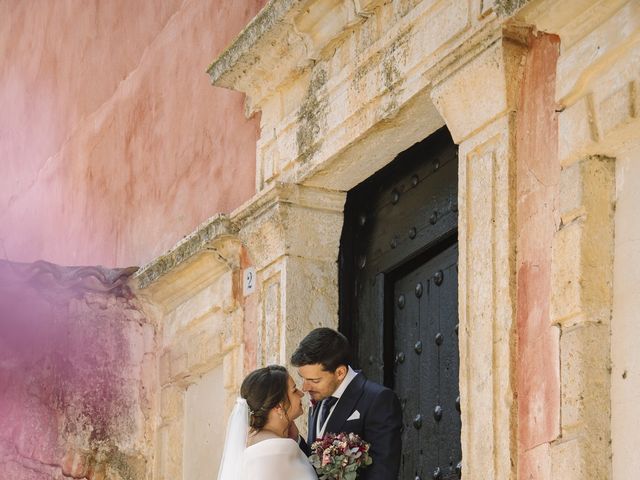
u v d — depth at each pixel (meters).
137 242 9.94
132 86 10.48
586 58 5.51
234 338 8.24
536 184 5.80
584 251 5.43
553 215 5.66
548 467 5.46
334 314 7.76
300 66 7.77
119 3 11.03
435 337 7.12
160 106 9.89
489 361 5.86
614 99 5.36
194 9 9.55
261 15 7.76
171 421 9.06
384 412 6.11
